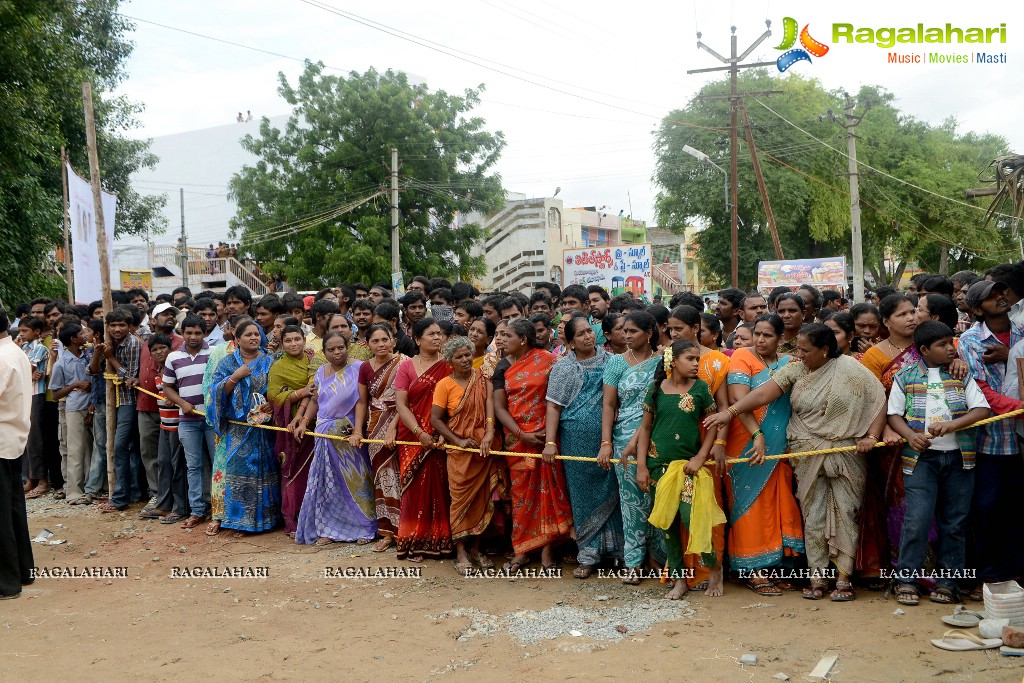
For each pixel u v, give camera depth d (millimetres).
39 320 10242
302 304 9773
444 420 6691
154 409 8883
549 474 6449
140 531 8156
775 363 6078
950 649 4590
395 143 30438
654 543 6137
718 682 4336
